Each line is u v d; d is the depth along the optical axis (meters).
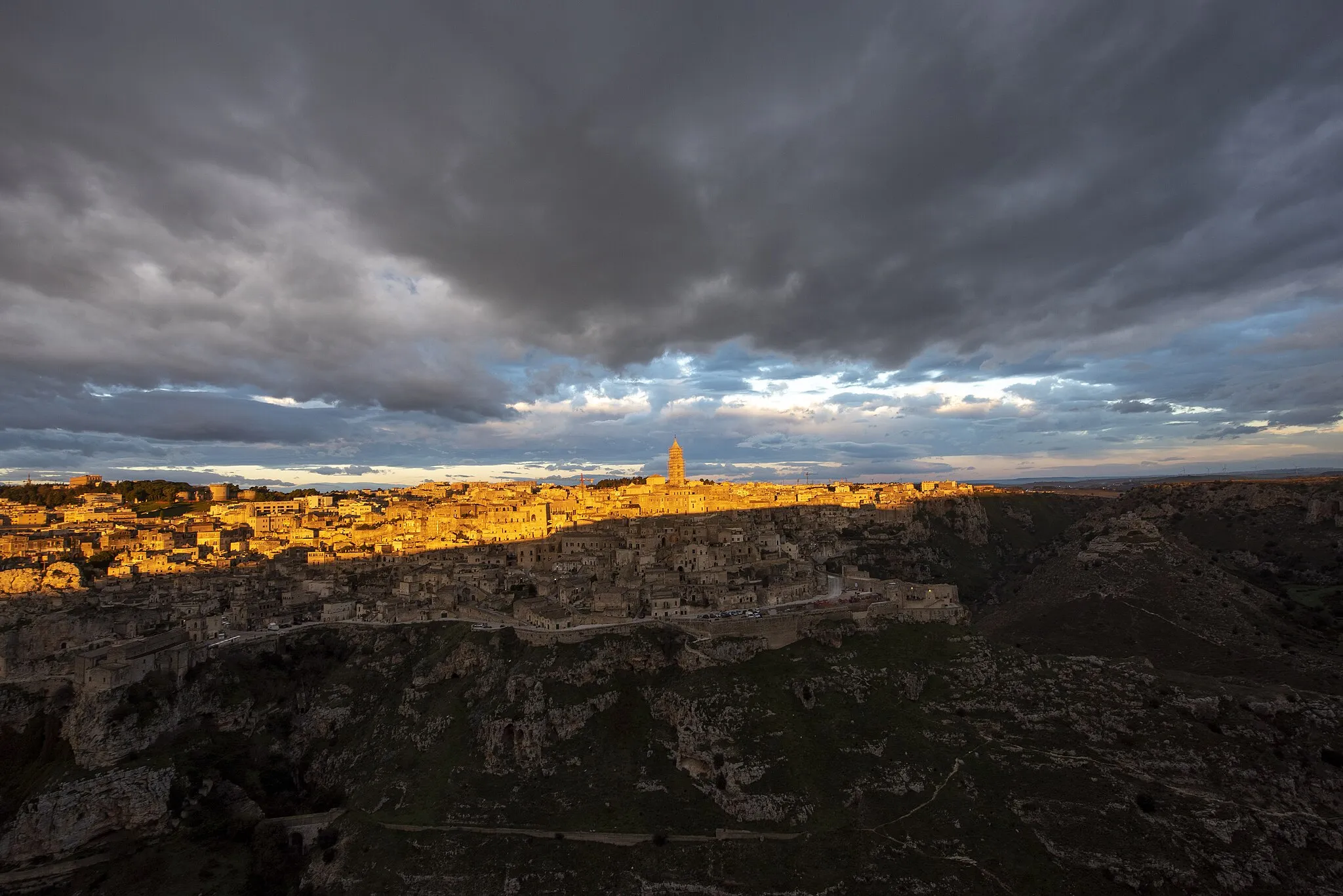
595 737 163.75
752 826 140.38
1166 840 127.50
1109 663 180.62
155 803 150.88
